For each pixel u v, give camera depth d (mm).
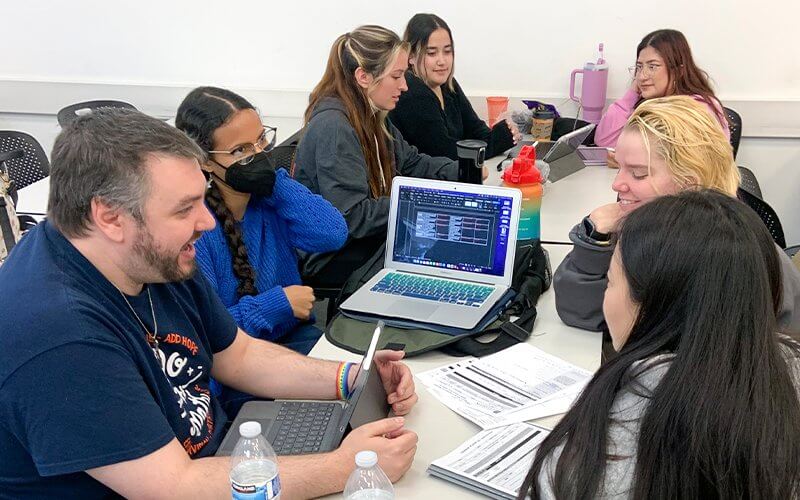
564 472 905
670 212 931
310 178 2488
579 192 2719
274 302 1877
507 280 1840
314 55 3879
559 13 3607
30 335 1063
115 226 1136
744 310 867
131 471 1108
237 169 1790
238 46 3912
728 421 826
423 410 1445
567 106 3746
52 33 4012
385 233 2422
